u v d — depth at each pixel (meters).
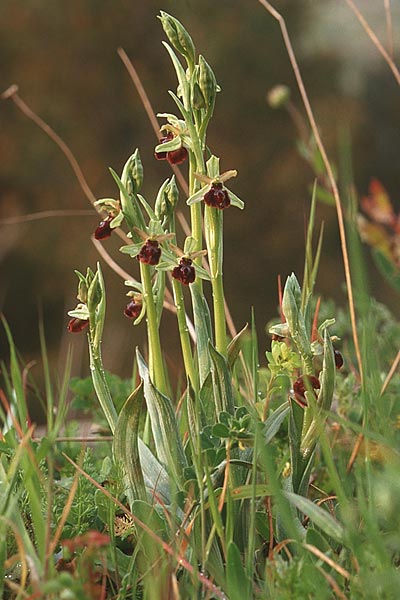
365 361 0.98
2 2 5.93
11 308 5.43
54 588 0.87
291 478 0.97
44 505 0.99
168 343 4.43
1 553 0.93
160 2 6.13
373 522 0.90
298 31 6.29
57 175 5.78
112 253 5.41
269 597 0.92
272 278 5.84
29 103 5.84
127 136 5.98
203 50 6.20
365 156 6.07
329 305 1.27
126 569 0.97
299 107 6.09
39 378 4.38
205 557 0.94
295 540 0.91
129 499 0.97
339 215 1.09
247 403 1.03
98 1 6.01
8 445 1.03
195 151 0.98
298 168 5.99
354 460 1.02
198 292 1.00
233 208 5.89
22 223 5.61
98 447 1.16
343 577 0.93
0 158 5.71
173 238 0.99
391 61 1.22
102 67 6.00
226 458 0.96
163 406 0.97
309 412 0.96
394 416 1.08
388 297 3.77
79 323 0.98
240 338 0.99
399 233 1.23
